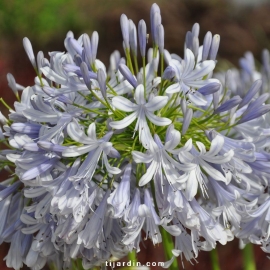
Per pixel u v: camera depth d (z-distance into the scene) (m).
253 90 0.72
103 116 0.72
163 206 0.70
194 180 0.69
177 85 0.70
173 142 0.68
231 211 0.72
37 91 0.74
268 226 0.73
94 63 0.73
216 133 0.70
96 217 0.71
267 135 0.73
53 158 0.70
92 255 0.73
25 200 0.74
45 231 0.73
